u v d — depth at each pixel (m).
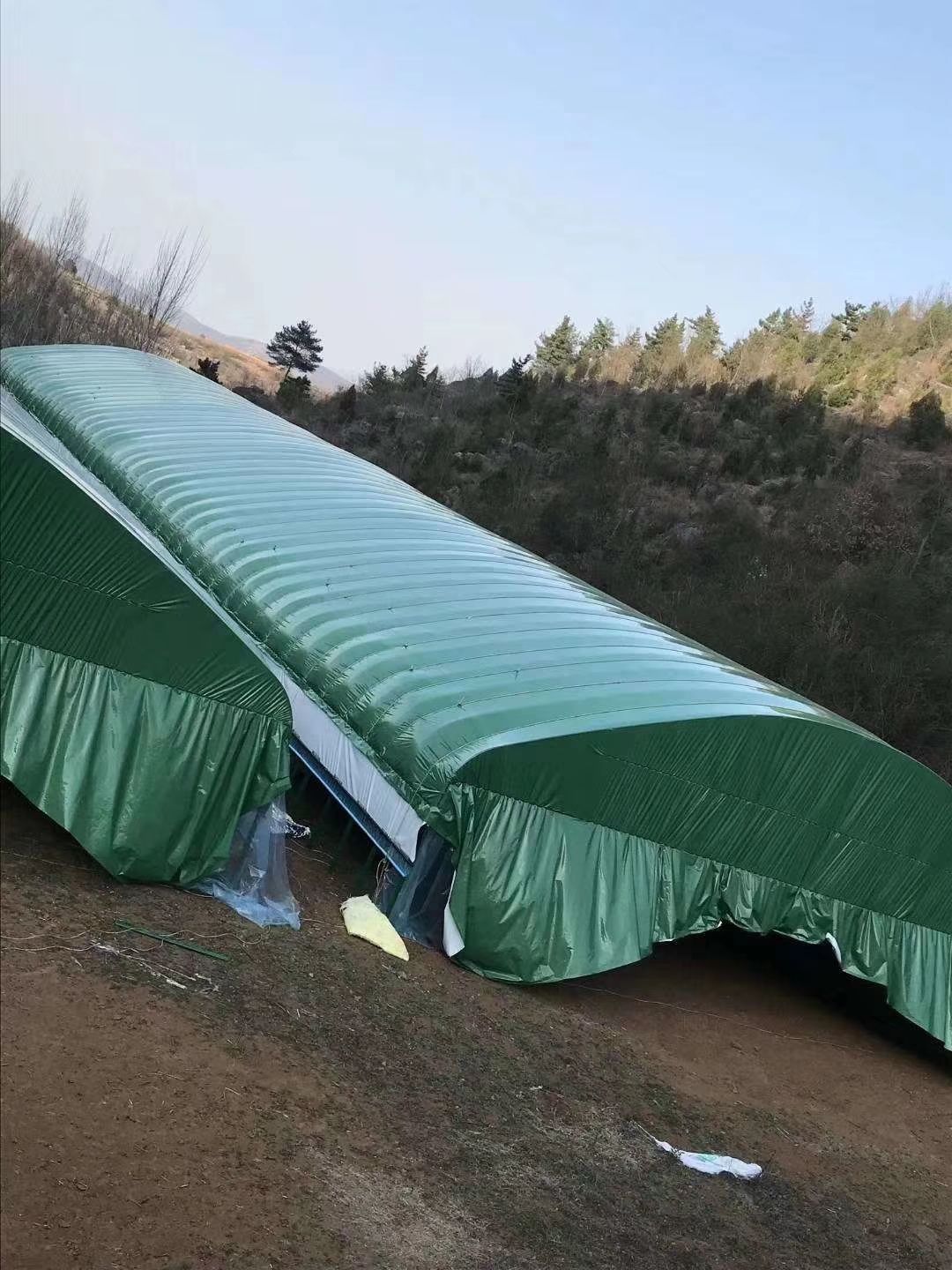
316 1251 5.89
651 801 11.76
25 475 9.10
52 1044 6.73
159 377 31.16
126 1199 5.69
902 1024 14.69
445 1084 8.42
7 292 52.41
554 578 19.31
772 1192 8.88
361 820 12.07
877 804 12.86
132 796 9.60
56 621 9.43
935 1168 10.63
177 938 8.86
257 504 19.72
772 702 13.47
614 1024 11.16
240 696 10.12
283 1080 7.44
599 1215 7.46
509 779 11.02
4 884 8.56
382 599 15.58
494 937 10.88
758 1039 12.34
